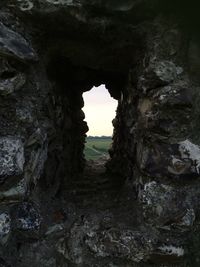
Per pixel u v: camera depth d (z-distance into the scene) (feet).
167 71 7.47
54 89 8.75
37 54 7.73
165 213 7.41
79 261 7.72
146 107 7.74
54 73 8.93
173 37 7.51
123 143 10.27
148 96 7.70
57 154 9.23
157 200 7.48
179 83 7.45
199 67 7.43
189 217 7.36
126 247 7.51
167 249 7.36
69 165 10.91
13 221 7.39
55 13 7.22
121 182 9.95
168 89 7.38
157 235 7.48
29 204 7.69
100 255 7.67
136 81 8.22
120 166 10.66
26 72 7.38
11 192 6.86
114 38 7.85
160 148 7.52
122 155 10.45
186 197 7.47
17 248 7.58
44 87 7.95
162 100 7.34
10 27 7.20
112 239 7.62
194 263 7.48
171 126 7.41
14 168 6.75
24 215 7.54
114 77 11.14
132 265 7.62
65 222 8.23
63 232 8.07
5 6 7.22
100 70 10.37
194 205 7.48
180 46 7.54
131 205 8.14
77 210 8.55
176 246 7.39
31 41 7.60
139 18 7.46
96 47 8.18
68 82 10.50
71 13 7.22
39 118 7.72
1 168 6.60
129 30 7.66
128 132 9.22
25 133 7.16
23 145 7.05
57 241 7.96
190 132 7.52
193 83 7.53
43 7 7.14
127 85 9.39
